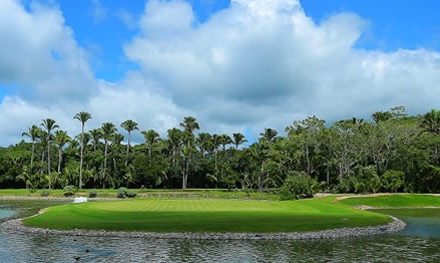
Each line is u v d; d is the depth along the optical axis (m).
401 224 52.88
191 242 40.41
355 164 131.88
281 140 150.75
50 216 55.25
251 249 37.31
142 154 166.50
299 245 39.25
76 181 150.00
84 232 45.12
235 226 46.16
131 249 37.19
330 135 131.88
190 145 165.50
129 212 58.12
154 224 47.38
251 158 144.62
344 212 61.25
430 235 45.28
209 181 165.88
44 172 159.50
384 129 124.94
